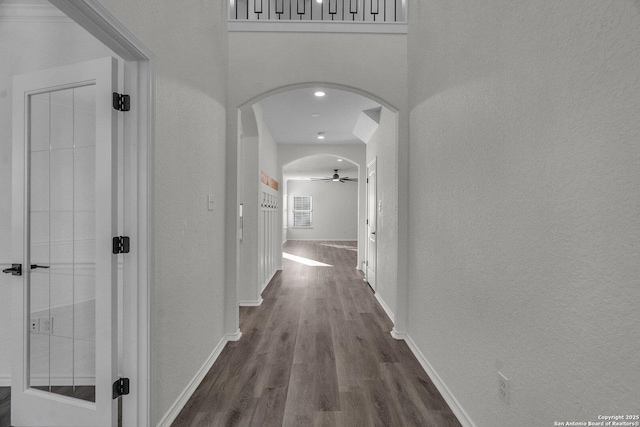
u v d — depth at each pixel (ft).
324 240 44.52
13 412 5.58
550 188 3.56
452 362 6.18
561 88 3.39
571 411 3.27
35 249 5.71
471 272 5.43
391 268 11.59
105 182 4.87
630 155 2.64
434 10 7.25
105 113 4.87
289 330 10.35
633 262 2.62
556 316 3.47
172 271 5.82
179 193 6.12
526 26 3.97
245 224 13.35
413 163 8.95
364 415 5.99
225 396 6.61
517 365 4.16
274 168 20.03
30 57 6.82
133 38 4.53
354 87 9.61
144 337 5.00
